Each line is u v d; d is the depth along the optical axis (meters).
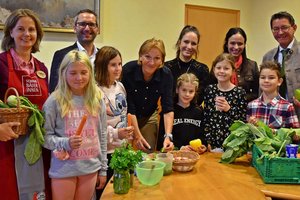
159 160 1.78
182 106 2.51
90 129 1.87
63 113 1.82
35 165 1.85
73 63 1.81
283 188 1.62
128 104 2.47
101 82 2.20
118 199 1.48
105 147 1.98
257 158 1.80
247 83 2.98
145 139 2.61
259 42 4.78
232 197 1.50
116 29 3.91
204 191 1.57
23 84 1.96
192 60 2.91
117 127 2.20
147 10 4.11
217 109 2.44
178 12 4.34
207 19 4.56
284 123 2.34
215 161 2.04
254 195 1.53
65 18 3.53
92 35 2.87
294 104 2.67
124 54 4.01
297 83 2.83
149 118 2.62
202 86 2.82
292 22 2.84
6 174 1.82
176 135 2.46
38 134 1.78
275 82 2.37
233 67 2.53
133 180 1.67
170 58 4.35
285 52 2.89
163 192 1.56
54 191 1.84
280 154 1.75
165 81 2.47
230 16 4.71
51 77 2.79
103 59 2.19
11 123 1.66
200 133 2.49
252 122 2.12
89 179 1.88
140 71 2.40
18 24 1.94
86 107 1.88
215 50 4.67
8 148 1.82
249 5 4.79
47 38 3.48
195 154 1.94
